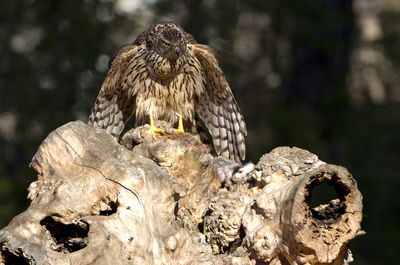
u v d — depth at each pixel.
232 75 25.03
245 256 7.13
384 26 29.36
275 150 7.60
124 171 6.95
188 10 25.11
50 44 25.11
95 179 7.00
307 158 7.31
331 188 22.52
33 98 24.58
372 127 26.52
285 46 27.62
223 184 8.68
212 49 10.45
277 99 27.22
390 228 24.28
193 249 7.09
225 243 7.55
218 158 9.33
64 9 25.03
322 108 27.38
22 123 24.72
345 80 27.92
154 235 6.83
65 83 25.11
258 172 7.43
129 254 6.63
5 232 6.63
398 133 26.64
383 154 26.09
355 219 6.65
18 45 26.17
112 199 6.94
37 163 7.32
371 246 24.02
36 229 6.74
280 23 26.39
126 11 26.00
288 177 7.24
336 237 6.61
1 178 22.16
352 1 28.47
